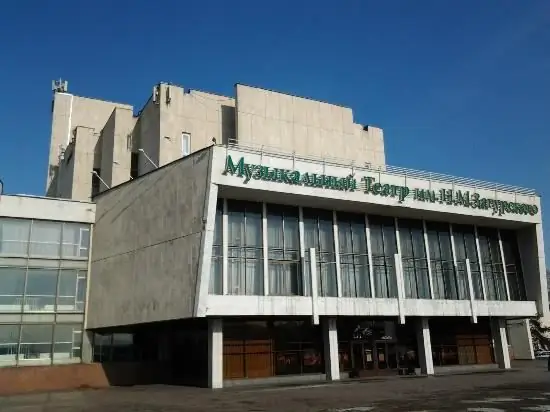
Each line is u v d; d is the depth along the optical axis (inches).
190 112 1581.0
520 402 690.2
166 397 930.1
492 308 1573.6
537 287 1701.5
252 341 1261.1
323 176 1309.1
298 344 1322.6
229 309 1147.3
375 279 1446.9
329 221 1417.3
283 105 1583.4
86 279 1476.4
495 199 1624.0
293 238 1349.7
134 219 1359.5
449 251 1616.6
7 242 1401.3
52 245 1453.0
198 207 1166.3
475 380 1128.2
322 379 1315.2
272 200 1311.5
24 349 1366.9
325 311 1280.8
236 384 1203.9
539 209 1724.9
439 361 1579.7
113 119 1699.1
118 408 765.9
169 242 1226.0
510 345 1911.9
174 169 1261.1
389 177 1425.9
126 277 1342.3
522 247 1763.0
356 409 670.5
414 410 637.3
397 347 1473.9
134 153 1697.8
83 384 1225.4
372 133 1868.8
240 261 1257.4
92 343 1444.4
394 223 1530.5
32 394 1070.4
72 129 2059.5
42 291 1417.3
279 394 933.8
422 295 1517.0
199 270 1119.6
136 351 1504.7
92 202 1526.8
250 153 1221.1
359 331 1437.0
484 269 1678.2
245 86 1526.8
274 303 1212.5
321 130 1636.3
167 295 1196.5
